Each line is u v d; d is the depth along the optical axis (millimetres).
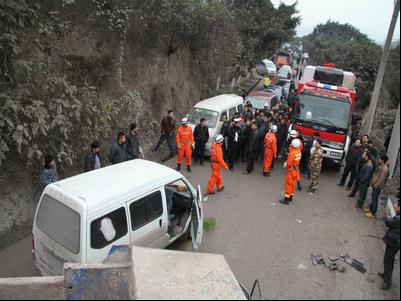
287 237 8094
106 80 11188
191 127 12703
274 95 19656
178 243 7648
